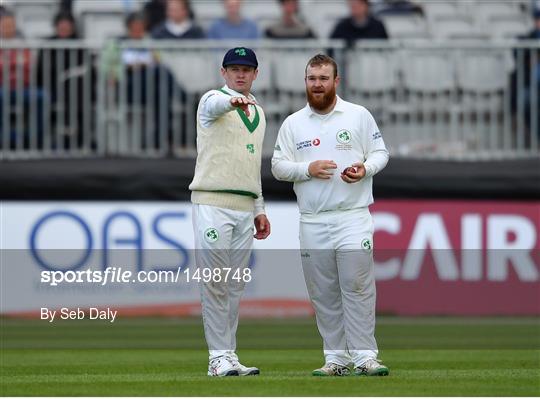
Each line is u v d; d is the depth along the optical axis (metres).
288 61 51.03
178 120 50.50
